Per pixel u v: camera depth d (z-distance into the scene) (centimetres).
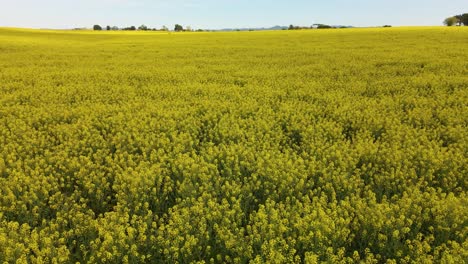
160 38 4938
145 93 1586
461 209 586
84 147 947
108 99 1462
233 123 1122
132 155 877
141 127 1071
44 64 2450
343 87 1645
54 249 533
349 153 887
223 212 639
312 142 948
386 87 1559
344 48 2986
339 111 1218
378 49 2802
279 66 2269
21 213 652
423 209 633
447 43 3016
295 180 733
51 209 698
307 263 488
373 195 664
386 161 805
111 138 1016
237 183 760
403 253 543
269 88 1606
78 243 589
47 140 989
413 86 1577
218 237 575
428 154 824
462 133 965
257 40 4016
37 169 795
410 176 762
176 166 817
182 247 540
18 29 6600
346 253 569
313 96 1460
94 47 3612
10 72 2069
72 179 771
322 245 533
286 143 1015
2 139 983
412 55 2400
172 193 737
